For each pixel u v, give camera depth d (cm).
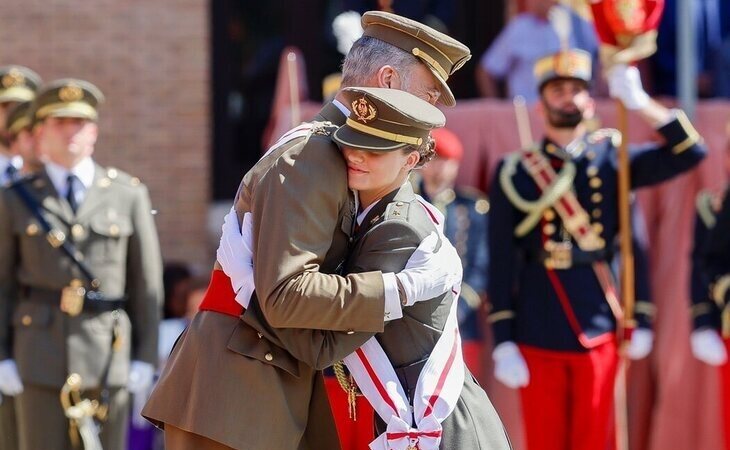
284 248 1223
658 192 2328
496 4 3297
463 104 2417
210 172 3309
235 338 1274
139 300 2053
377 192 1297
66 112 2005
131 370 2050
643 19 1980
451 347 1313
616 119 2342
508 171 2070
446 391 1298
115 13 3269
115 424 2025
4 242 2002
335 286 1225
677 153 2009
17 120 2341
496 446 1338
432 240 1282
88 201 2020
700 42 2750
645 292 2052
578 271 2028
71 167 2025
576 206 2031
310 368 1307
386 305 1239
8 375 1981
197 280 2678
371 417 1335
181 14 3278
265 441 1262
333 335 1262
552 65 2047
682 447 2303
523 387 2044
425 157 1330
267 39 3353
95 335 1995
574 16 2653
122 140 3272
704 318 2152
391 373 1294
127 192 2061
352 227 1299
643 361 2333
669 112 2014
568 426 2036
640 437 2334
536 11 2717
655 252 2331
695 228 2184
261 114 3353
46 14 3269
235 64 3350
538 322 2022
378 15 1320
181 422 1284
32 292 1998
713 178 2314
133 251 2053
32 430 1973
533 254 2052
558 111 2047
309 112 2414
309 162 1245
